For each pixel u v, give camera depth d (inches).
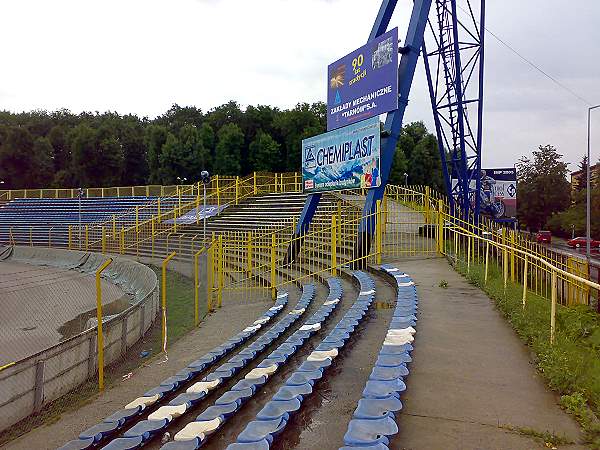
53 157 3193.9
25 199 1740.9
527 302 311.3
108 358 355.6
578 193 2043.6
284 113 2888.8
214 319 497.0
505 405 172.9
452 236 640.4
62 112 4104.3
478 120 875.4
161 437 192.5
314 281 585.0
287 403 178.9
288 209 1047.6
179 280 769.6
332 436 168.4
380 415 150.9
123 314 387.2
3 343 476.7
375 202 589.6
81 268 1067.3
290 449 159.0
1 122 3587.6
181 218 1228.5
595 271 545.6
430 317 301.7
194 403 221.0
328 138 669.3
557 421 159.6
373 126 582.6
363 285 446.0
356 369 241.1
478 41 863.1
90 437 197.8
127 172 3102.9
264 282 622.5
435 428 156.6
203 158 2694.4
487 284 390.3
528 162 2343.8
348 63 642.2
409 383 195.2
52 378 281.3
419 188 1194.6
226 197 1299.2
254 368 257.6
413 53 611.5
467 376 201.8
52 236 1441.9
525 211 2283.5
